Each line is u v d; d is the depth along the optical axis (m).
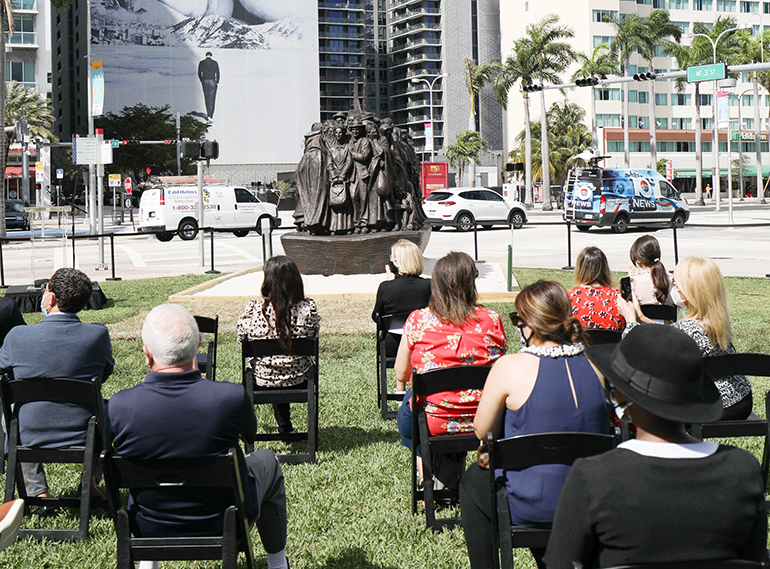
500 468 3.33
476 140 75.56
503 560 3.28
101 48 98.25
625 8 95.50
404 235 15.55
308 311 6.01
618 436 3.59
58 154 80.62
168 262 23.94
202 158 21.06
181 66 102.31
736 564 2.16
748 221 38.25
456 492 4.96
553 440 3.28
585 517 2.21
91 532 4.68
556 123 85.50
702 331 4.69
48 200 35.12
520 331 3.77
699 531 2.14
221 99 104.75
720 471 2.19
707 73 27.94
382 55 137.75
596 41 94.00
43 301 5.88
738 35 69.00
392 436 6.59
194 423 3.38
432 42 128.62
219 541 3.33
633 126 94.56
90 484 4.57
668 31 66.25
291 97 108.12
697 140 64.75
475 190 35.34
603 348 2.54
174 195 33.50
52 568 4.23
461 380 4.61
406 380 5.23
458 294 4.85
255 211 35.22
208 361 6.91
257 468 3.83
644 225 35.66
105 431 3.42
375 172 15.66
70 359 4.78
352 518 4.84
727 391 4.75
